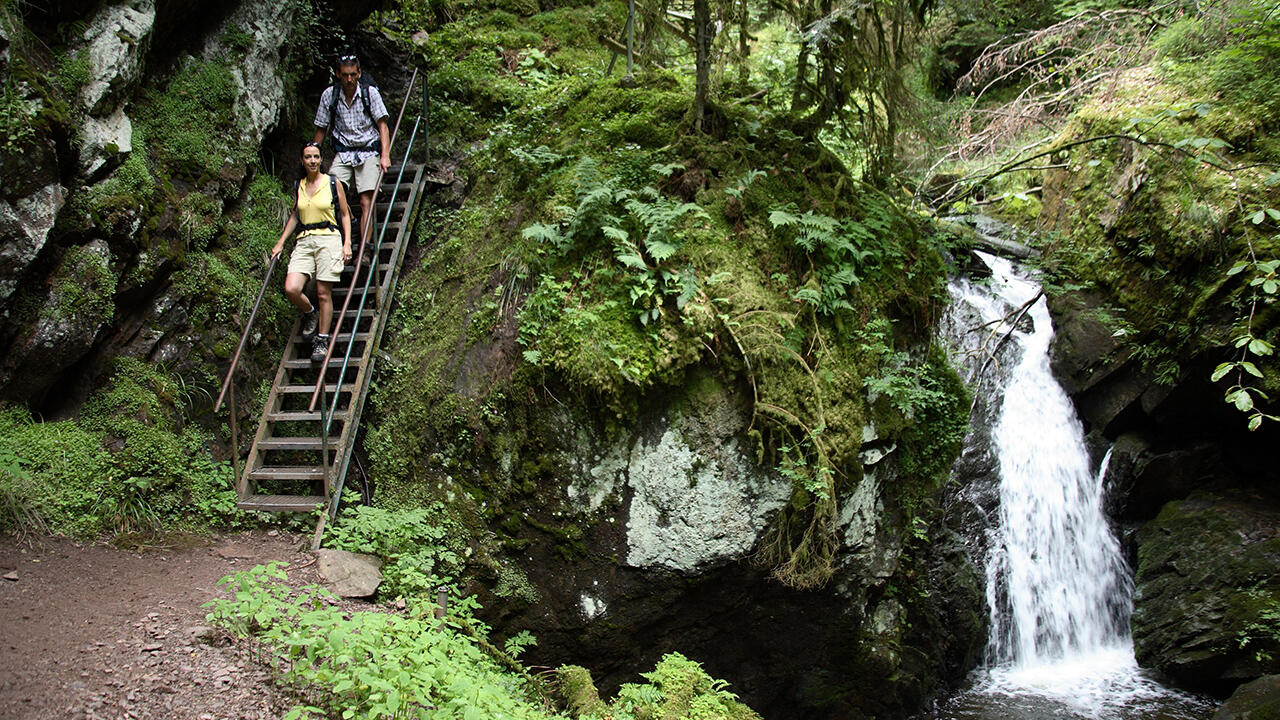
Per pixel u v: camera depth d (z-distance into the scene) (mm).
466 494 6523
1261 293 7570
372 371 7176
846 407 6328
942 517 8516
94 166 5898
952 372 7418
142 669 4062
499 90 9133
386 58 9695
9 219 5297
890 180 8117
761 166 7203
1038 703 7707
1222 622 7531
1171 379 8273
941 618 8125
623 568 6289
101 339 6074
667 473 6113
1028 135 11953
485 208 7844
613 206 6863
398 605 5609
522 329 6371
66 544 5367
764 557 6164
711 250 6535
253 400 7141
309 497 6531
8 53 5363
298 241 7109
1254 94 8680
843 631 6859
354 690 3943
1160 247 8461
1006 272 10305
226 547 5914
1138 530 8930
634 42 9312
